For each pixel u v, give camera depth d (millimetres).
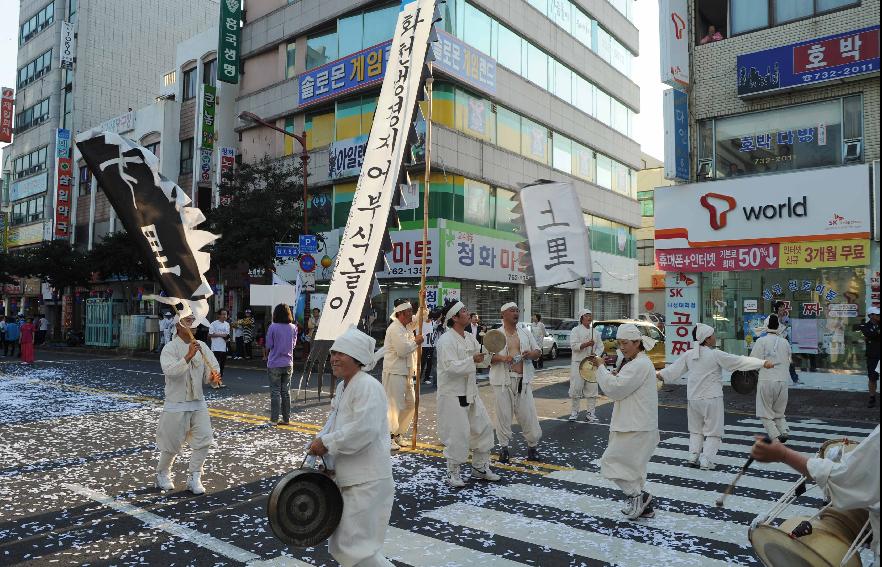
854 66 13383
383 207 7047
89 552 4559
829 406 12125
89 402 12211
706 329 7438
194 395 6133
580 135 31344
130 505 5703
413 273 23109
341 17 25609
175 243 5887
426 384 15570
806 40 14133
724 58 15719
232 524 5195
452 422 6363
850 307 13859
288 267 27016
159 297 5883
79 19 41969
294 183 24062
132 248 28766
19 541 4770
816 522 2971
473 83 24016
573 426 10141
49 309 43812
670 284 16094
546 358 23906
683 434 9461
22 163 47969
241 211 22141
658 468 7309
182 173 33219
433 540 4836
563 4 30375
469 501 5883
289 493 3230
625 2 36219
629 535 4980
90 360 23750
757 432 9812
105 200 37781
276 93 28203
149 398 12781
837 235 13711
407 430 8844
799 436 9438
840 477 2637
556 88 29875
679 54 15750
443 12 23000
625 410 5434
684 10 16062
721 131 15836
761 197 14727
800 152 14672
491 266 25141
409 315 8484
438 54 22188
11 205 49031
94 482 6457
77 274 33375
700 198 15570
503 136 26453
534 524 5219
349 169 24500
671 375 7535
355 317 6660
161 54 45281
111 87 43031
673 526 5207
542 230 8516
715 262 15320
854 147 13812
